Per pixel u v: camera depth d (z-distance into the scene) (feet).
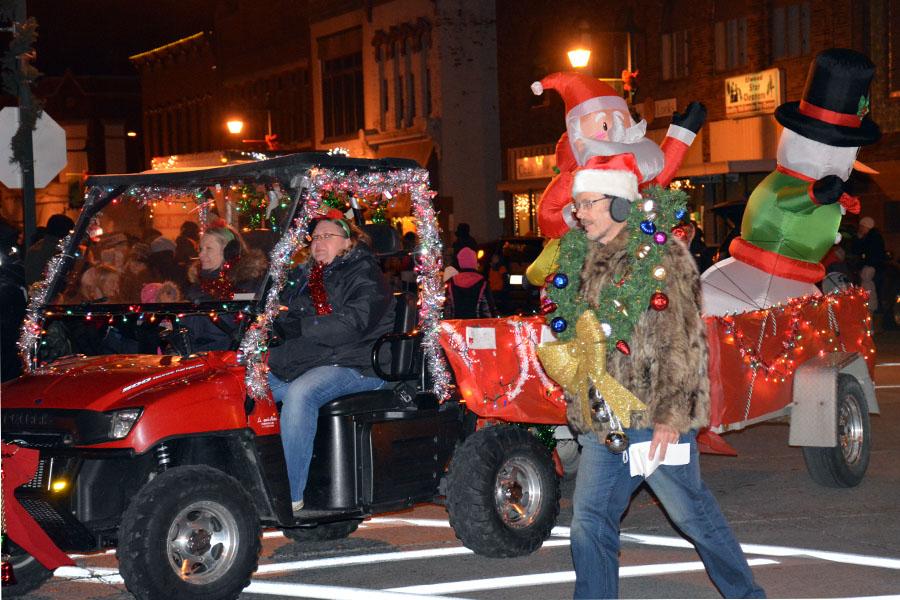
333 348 21.65
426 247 22.53
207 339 21.36
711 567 16.34
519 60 121.60
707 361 15.90
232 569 19.57
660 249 15.83
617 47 108.27
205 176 21.45
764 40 94.38
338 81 148.25
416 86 131.23
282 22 160.66
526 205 122.01
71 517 19.17
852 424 28.76
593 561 16.14
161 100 204.44
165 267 21.75
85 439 18.99
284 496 20.59
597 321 15.85
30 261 32.32
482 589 20.79
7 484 18.54
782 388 27.48
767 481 29.81
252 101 171.01
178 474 19.24
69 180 51.03
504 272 75.15
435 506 28.45
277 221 21.02
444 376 22.44
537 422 23.08
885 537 23.85
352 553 23.80
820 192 28.40
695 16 101.04
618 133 20.94
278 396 21.66
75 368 20.80
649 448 15.70
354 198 23.56
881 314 70.54
